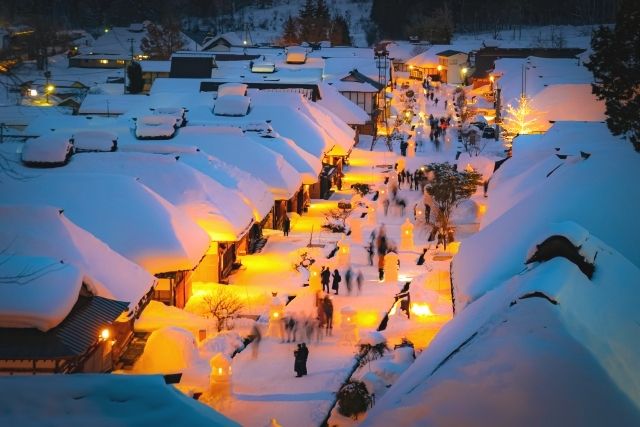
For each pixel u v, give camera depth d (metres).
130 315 20.31
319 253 33.31
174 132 42.09
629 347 13.18
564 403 10.46
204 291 28.25
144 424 9.30
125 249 24.72
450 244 33.16
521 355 11.12
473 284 18.30
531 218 20.39
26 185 26.55
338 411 18.30
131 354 21.48
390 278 29.92
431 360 13.47
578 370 10.84
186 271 26.20
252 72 76.88
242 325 24.42
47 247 20.67
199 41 119.69
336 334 23.66
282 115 52.00
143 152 35.47
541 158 31.92
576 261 14.72
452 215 39.22
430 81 109.69
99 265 21.05
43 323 17.09
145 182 30.53
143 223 25.47
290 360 21.64
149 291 22.41
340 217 41.78
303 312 25.02
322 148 49.75
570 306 12.38
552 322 11.66
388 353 21.62
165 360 20.34
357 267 32.25
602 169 22.30
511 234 20.09
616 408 10.43
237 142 40.66
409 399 11.10
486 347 11.58
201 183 30.94
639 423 10.28
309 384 19.89
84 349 17.16
